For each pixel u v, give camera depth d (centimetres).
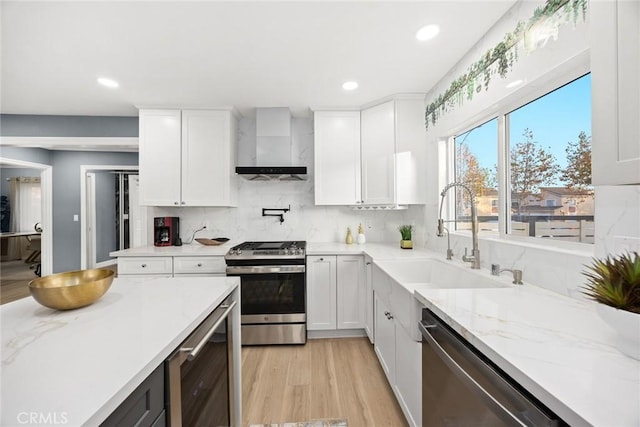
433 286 224
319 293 285
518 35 155
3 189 699
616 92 75
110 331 91
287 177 315
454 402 100
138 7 158
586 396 57
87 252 520
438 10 163
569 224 139
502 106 180
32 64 217
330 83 256
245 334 274
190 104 301
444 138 255
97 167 511
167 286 146
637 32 70
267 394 203
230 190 310
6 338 86
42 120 327
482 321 97
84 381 64
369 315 269
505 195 184
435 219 267
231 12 163
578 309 108
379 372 229
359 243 332
